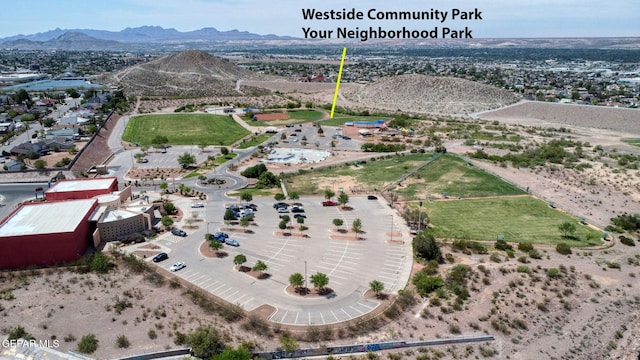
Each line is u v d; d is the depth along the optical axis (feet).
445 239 346.33
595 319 248.73
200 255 315.17
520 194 447.42
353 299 264.31
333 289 275.39
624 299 267.18
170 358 206.18
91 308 242.58
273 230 359.05
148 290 264.52
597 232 362.33
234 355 197.06
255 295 266.77
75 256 299.99
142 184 477.36
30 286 264.31
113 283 269.64
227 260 309.22
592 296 268.21
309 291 272.51
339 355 214.28
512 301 258.78
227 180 495.41
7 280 272.72
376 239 345.31
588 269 298.35
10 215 326.44
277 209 403.13
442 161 564.30
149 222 354.95
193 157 549.54
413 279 287.69
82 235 313.73
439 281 272.51
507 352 220.02
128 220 341.21
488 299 260.62
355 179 494.18
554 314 250.78
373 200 429.79
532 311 251.39
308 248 329.11
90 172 513.04
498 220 384.47
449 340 224.53
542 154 581.53
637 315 254.47
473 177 497.87
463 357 214.69
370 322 240.73
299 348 216.95
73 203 354.74
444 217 389.39
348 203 421.18
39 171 491.72
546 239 349.20
